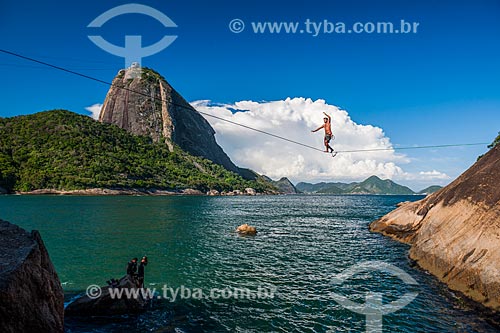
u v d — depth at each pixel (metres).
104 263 25.28
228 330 13.88
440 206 26.19
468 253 18.64
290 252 30.05
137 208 81.81
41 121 197.25
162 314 15.46
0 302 8.24
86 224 49.19
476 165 26.84
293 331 13.80
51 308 10.34
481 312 15.02
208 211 79.69
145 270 23.45
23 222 50.19
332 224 53.56
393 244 33.94
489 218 18.88
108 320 14.46
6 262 9.17
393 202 148.25
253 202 135.75
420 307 16.16
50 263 11.27
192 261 26.31
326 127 18.45
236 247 32.47
